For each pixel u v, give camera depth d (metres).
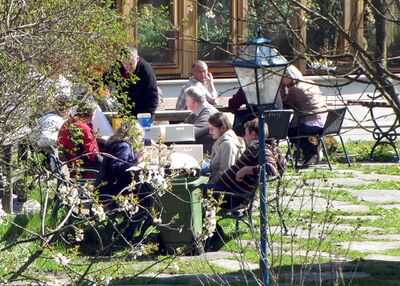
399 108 6.88
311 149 21.20
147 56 24.44
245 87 10.53
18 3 11.06
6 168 10.22
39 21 11.39
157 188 8.59
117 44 13.58
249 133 13.39
